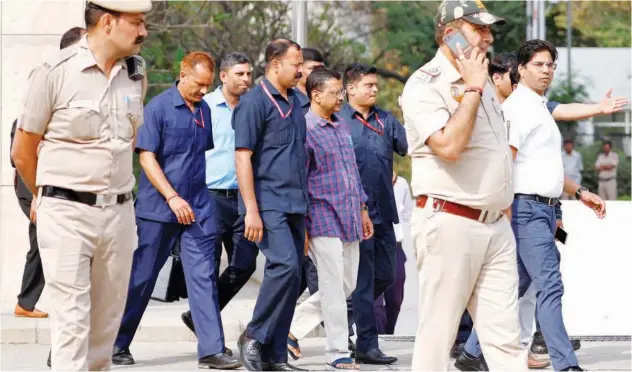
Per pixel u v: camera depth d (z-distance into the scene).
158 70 21.97
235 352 10.47
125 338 9.59
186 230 9.44
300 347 10.89
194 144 9.48
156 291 10.06
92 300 7.00
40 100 6.65
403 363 9.88
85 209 6.73
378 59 26.62
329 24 25.48
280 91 8.85
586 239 11.23
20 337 10.91
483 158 6.73
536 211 8.80
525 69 8.95
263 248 8.82
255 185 8.81
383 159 9.91
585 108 9.38
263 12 22.56
